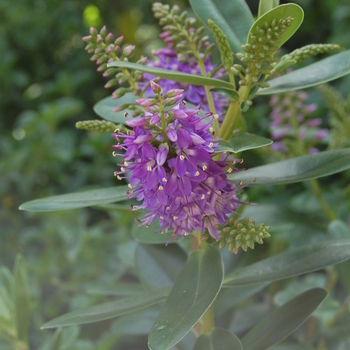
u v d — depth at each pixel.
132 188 0.54
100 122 0.55
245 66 0.56
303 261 0.54
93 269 0.87
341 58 0.55
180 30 0.56
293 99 0.69
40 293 0.92
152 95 0.56
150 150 0.51
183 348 0.60
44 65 1.58
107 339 0.69
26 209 0.54
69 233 0.85
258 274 0.54
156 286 0.60
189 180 0.51
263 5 0.54
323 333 0.64
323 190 0.79
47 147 1.21
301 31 1.31
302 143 0.69
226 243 0.54
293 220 0.66
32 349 0.80
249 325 0.65
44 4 1.55
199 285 0.52
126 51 0.55
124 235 0.88
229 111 0.54
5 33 1.48
